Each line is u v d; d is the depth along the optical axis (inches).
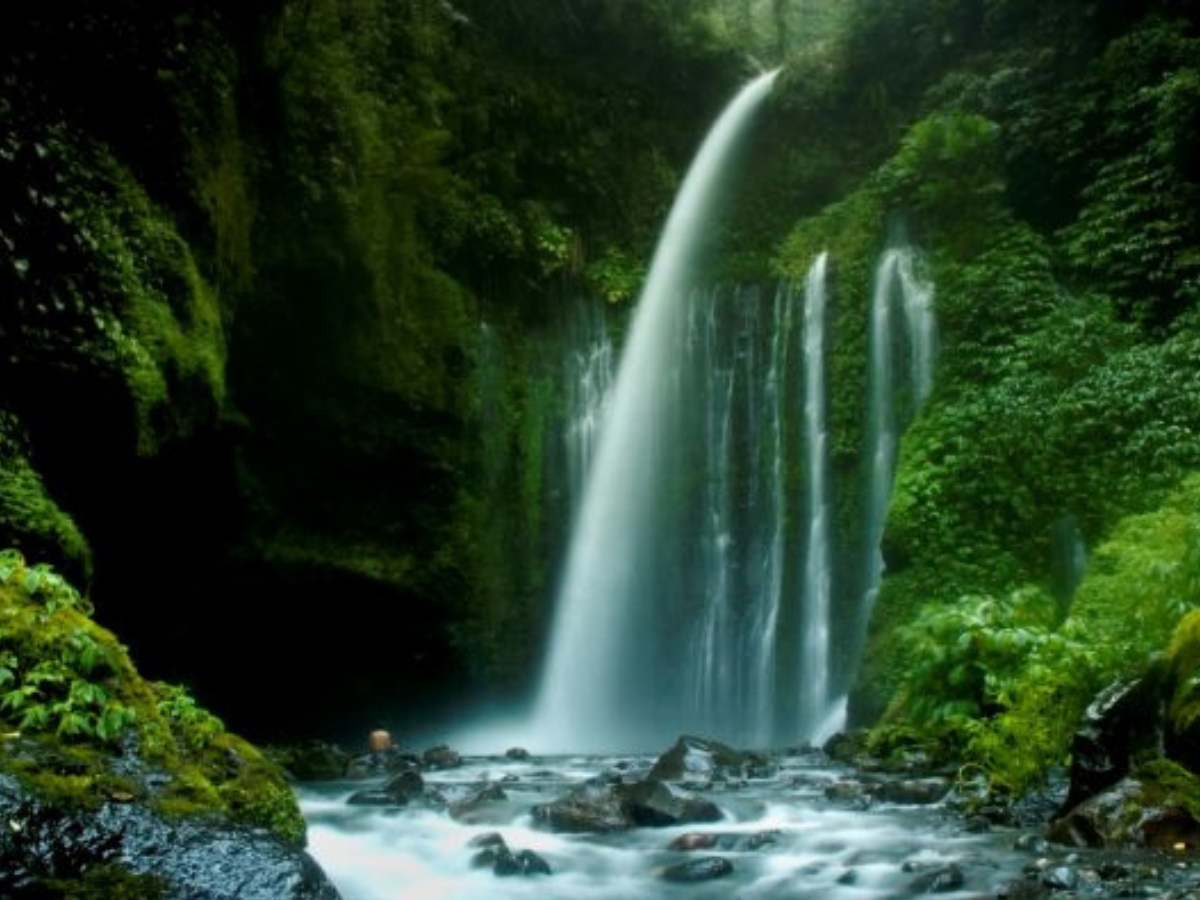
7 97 311.7
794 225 659.4
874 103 665.0
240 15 414.0
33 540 283.1
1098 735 225.3
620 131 692.7
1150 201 483.5
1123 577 324.8
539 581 562.9
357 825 245.8
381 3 557.6
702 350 604.7
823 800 270.4
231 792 185.6
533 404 579.5
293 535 503.8
